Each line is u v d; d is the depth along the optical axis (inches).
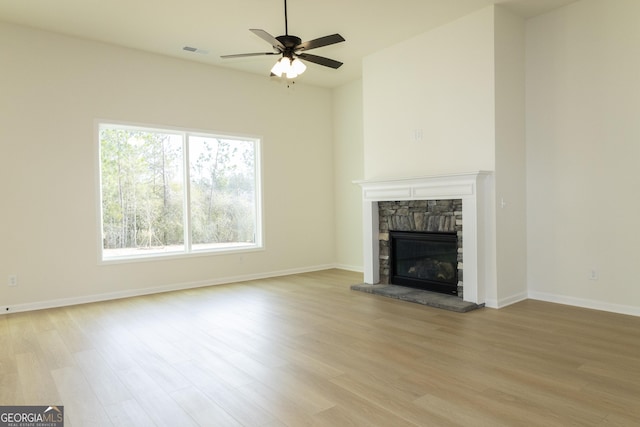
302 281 246.8
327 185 295.4
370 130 227.3
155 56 220.1
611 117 164.9
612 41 163.8
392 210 216.7
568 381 104.0
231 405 95.0
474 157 180.1
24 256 185.2
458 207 185.0
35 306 186.9
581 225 174.6
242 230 259.3
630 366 112.7
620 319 156.6
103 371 115.8
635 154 159.2
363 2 166.9
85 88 199.6
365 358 122.0
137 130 219.5
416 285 207.6
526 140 190.4
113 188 213.0
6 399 99.7
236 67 244.8
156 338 143.9
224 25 186.2
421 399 95.9
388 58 216.2
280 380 107.8
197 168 239.9
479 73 177.3
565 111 177.9
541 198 186.4
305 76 265.6
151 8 169.2
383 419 87.3
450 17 182.5
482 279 177.3
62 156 193.8
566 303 180.2
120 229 215.3
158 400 98.2
